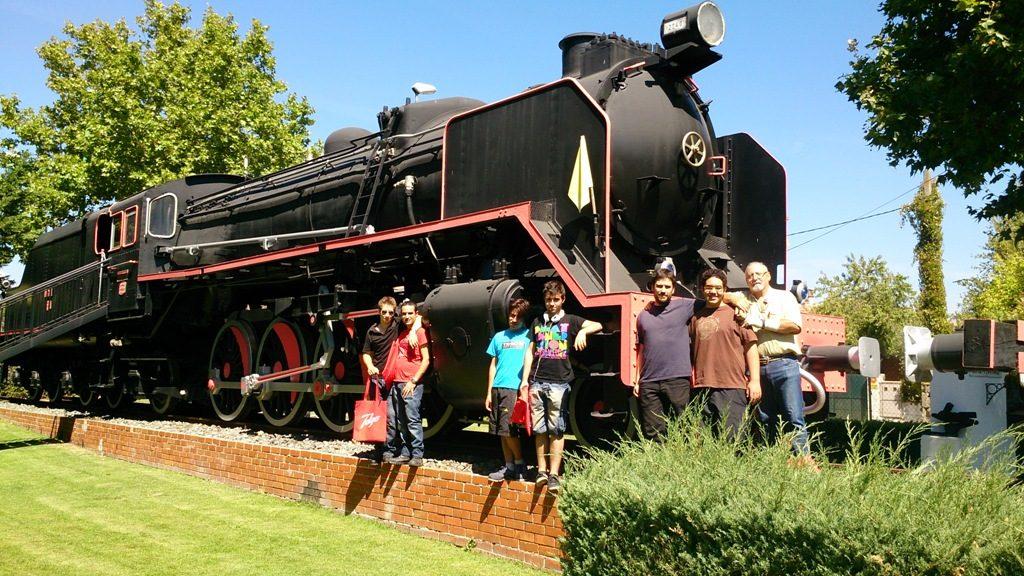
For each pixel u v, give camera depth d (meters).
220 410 11.59
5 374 21.52
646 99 7.17
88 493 7.68
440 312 6.73
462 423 8.92
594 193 6.39
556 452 5.37
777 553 3.39
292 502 7.23
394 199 8.65
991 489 3.28
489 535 5.52
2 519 6.59
